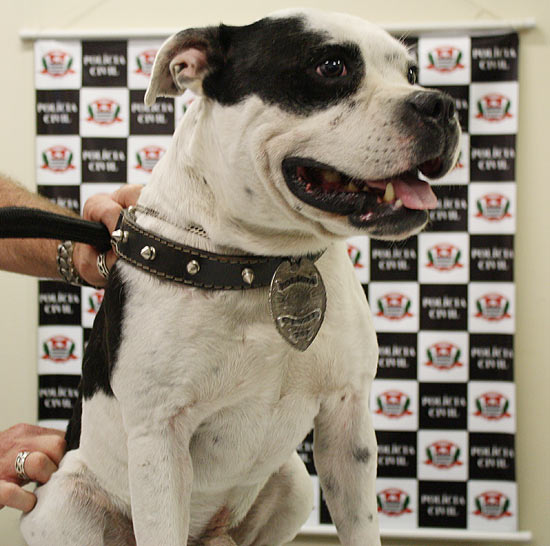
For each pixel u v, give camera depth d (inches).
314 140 33.2
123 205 48.5
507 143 83.2
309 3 86.2
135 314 36.4
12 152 88.5
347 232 34.0
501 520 84.2
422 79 83.8
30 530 45.0
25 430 53.3
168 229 36.9
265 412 38.7
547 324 84.7
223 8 86.8
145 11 87.6
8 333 88.9
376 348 41.6
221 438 39.6
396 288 84.8
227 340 36.1
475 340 84.2
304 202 33.9
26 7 88.2
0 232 39.7
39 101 87.2
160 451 36.3
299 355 38.0
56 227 41.3
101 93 86.9
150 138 86.9
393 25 83.9
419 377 84.9
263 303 36.5
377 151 31.9
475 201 83.7
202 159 36.9
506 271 83.6
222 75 36.2
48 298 87.4
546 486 85.0
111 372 37.6
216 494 44.0
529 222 84.6
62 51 87.0
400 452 85.3
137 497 36.5
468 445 84.5
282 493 49.1
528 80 84.3
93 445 43.6
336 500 42.2
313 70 33.7
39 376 87.6
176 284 36.1
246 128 34.7
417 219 32.8
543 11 83.9
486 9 84.7
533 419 85.1
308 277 37.1
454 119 32.9
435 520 85.0
